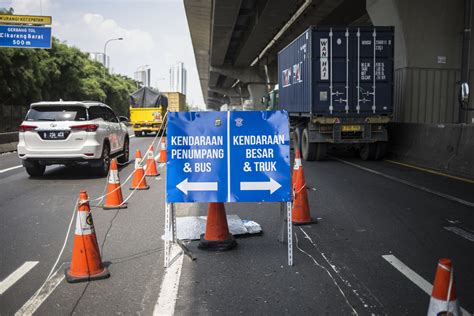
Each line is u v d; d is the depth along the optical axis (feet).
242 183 18.22
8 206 29.37
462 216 25.72
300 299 14.90
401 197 30.96
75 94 164.66
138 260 18.76
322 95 49.21
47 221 25.43
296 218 24.31
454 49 59.47
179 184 18.16
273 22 104.94
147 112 110.52
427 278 16.62
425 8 58.23
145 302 14.76
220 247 19.81
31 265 18.30
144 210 28.07
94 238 17.07
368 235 22.13
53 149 39.06
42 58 138.82
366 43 49.19
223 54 161.99
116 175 28.81
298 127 57.21
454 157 43.14
